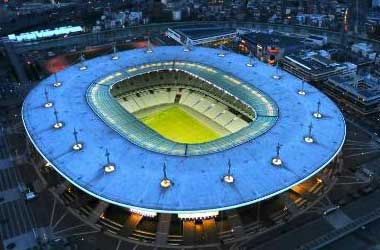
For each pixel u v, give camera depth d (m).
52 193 176.88
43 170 189.88
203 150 167.88
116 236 154.50
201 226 154.75
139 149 168.00
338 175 184.62
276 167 159.00
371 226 159.62
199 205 142.00
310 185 175.50
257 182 151.62
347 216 163.25
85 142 172.50
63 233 156.88
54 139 175.50
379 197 172.75
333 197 172.00
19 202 172.88
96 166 159.25
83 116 190.12
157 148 168.88
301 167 159.75
